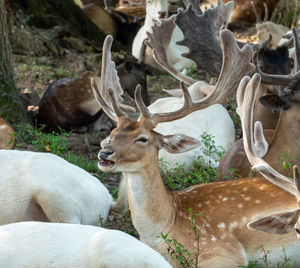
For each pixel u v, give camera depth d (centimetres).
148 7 2248
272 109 971
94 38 2384
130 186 771
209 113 1295
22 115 1505
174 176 1159
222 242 773
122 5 3284
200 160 1205
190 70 2119
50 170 800
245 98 735
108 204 856
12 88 1512
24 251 602
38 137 1380
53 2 2297
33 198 788
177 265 768
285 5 2661
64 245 606
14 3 2184
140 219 775
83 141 1488
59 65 2103
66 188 797
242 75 859
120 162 753
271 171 689
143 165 761
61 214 790
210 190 818
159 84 2033
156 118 782
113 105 789
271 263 770
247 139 728
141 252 593
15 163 798
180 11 1241
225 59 846
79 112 1580
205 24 1252
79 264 595
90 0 3041
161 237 775
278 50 1213
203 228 783
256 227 652
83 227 627
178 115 804
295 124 959
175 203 801
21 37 2134
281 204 771
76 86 1597
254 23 2755
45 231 620
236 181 828
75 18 2334
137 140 756
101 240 596
